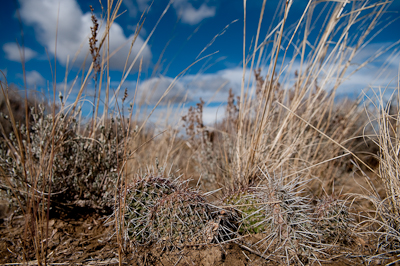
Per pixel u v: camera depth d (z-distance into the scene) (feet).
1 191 1.30
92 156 1.35
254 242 1.10
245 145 1.59
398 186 1.09
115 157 1.38
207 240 1.03
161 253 1.01
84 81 1.08
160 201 1.07
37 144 1.30
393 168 1.14
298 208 1.09
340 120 2.03
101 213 1.37
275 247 1.06
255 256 1.02
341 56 1.70
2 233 1.15
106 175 1.37
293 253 0.99
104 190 1.34
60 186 1.31
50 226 1.22
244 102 1.59
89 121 1.51
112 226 1.25
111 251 1.04
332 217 1.06
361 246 1.08
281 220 1.01
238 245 1.08
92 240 1.14
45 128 1.28
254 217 1.13
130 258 0.99
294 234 0.99
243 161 1.44
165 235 1.03
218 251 0.99
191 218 1.05
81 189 1.33
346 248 1.07
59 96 1.19
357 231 1.17
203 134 2.12
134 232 1.04
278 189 1.09
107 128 1.42
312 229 1.04
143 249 1.04
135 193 1.09
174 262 0.96
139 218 1.04
